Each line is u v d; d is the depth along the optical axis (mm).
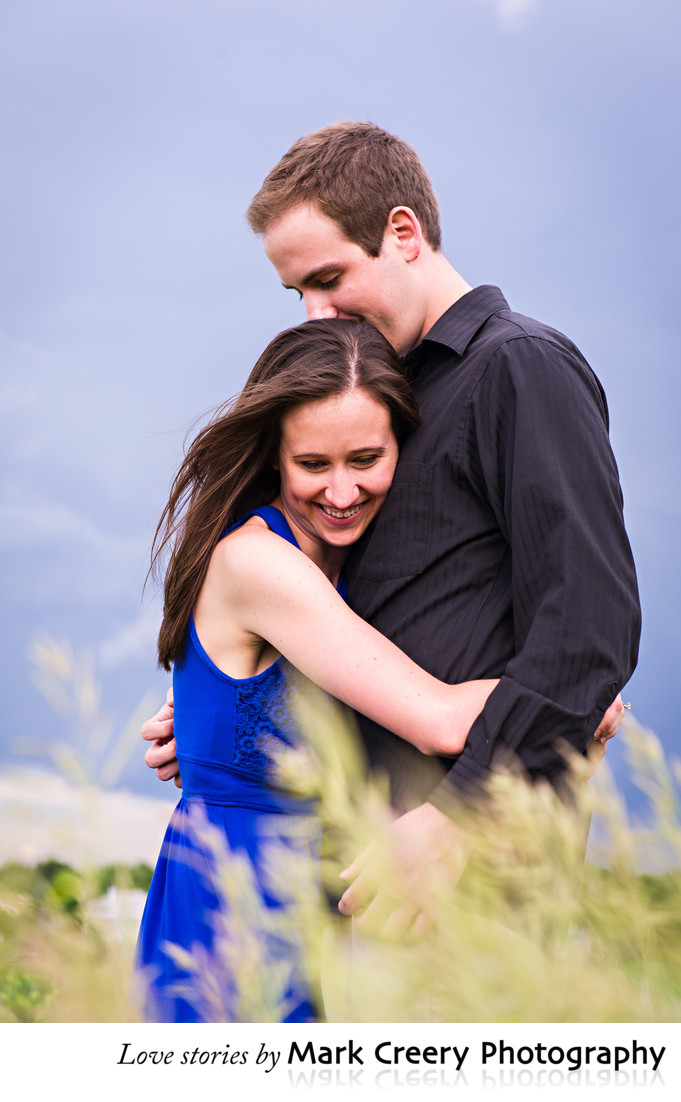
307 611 1776
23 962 901
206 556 1925
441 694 1712
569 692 1634
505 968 867
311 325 1967
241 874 1145
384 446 1870
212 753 1899
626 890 871
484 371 1837
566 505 1700
